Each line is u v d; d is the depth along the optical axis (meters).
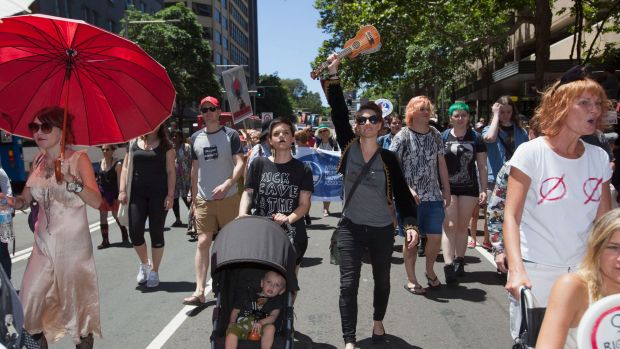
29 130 3.74
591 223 2.88
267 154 7.43
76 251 3.74
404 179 4.34
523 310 2.49
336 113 4.52
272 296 3.61
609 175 2.92
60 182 3.70
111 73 3.98
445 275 6.32
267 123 7.46
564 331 2.21
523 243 2.93
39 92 4.01
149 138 6.05
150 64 3.87
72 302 3.74
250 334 3.50
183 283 6.57
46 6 30.94
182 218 11.94
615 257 2.17
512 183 2.90
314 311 5.54
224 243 3.53
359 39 4.38
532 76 20.92
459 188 6.31
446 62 26.77
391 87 39.44
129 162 6.01
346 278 4.29
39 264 3.70
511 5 15.15
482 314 5.37
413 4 15.77
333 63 4.40
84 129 4.14
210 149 5.59
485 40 18.36
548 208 2.85
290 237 4.20
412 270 6.05
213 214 5.67
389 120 12.69
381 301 4.56
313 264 7.50
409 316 5.34
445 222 6.32
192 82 43.22
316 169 11.41
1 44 3.64
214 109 5.56
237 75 9.42
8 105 3.94
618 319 1.94
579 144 2.95
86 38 3.66
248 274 3.72
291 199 4.46
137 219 6.11
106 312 5.51
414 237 4.14
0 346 2.25
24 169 16.34
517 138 7.05
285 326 3.58
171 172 6.11
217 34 84.88
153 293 6.16
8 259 5.65
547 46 14.16
